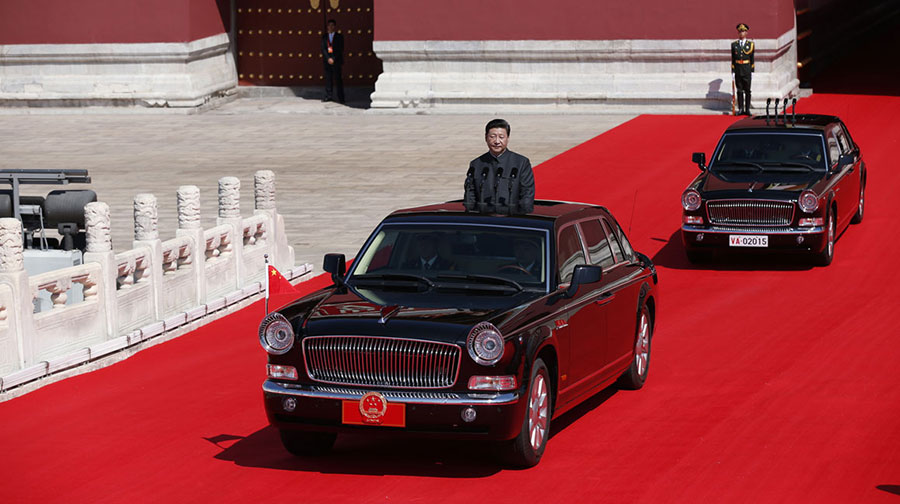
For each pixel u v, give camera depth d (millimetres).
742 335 33125
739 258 44719
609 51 86812
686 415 25562
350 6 100188
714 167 44625
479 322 21062
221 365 31125
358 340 21062
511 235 23844
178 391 28469
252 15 101375
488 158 26875
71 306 31891
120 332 33781
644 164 64562
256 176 42438
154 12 92875
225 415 26188
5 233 29391
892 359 30078
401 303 22219
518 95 88438
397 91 90938
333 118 89750
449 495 20547
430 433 20797
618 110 86938
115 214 56281
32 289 30125
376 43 90562
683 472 21734
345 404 20984
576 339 23453
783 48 85188
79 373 30734
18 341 29391
